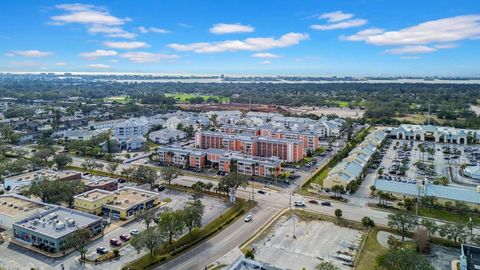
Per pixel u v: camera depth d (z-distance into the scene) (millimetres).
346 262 107438
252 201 159125
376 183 170125
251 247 117500
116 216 143250
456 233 115125
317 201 159125
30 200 149750
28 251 116188
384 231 128750
